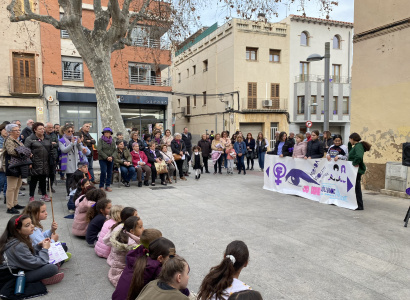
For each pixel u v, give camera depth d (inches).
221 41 1035.9
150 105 975.6
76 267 159.9
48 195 327.3
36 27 781.3
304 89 1031.6
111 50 471.8
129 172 376.2
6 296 126.3
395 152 339.3
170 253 106.3
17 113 780.6
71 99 823.1
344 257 169.3
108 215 184.7
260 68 1006.4
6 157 250.2
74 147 311.0
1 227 216.2
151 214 255.8
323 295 130.4
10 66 761.6
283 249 180.9
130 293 103.8
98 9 425.4
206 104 1141.7
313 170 313.1
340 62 1104.2
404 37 327.0
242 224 229.0
